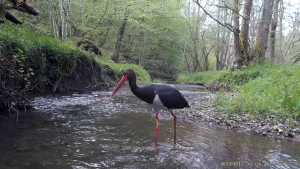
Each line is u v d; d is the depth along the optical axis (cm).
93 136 501
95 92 1087
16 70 681
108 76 1480
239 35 1716
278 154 461
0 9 586
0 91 614
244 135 579
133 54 3012
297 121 672
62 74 1002
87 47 1647
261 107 764
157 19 2641
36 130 510
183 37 3170
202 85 2170
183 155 433
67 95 923
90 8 1797
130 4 1770
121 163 385
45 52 938
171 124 648
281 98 785
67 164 366
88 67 1210
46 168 349
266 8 1742
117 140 489
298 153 469
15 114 612
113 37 2575
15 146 420
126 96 1072
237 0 1578
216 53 4250
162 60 3400
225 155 445
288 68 1335
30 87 836
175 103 514
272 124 660
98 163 378
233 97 986
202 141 518
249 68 1606
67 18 1530
